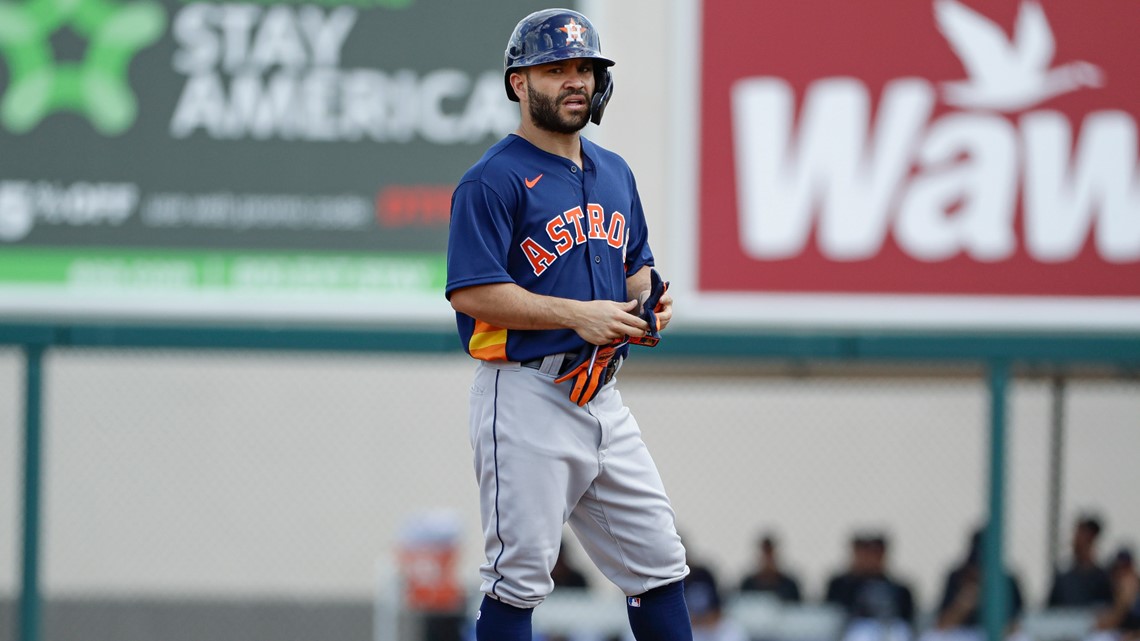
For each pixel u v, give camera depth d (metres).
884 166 28.95
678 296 28.97
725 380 36.25
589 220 12.41
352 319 28.97
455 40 29.20
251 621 44.09
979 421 43.12
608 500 12.87
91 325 29.02
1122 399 42.44
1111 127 28.81
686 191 28.98
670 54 28.91
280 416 45.00
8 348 29.50
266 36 29.27
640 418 43.50
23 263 28.95
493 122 29.14
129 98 29.14
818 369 34.84
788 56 28.95
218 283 29.05
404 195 29.08
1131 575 31.69
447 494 44.88
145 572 44.19
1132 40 28.80
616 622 30.23
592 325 11.97
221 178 29.12
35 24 29.17
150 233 29.06
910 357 28.98
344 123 29.16
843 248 28.94
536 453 12.40
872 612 32.50
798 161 28.97
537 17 12.03
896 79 28.97
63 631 43.47
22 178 29.03
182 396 44.94
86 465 44.53
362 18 29.27
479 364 13.01
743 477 43.34
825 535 43.16
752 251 28.97
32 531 28.91
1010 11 28.92
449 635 32.62
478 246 12.02
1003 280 28.94
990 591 29.23
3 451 45.44
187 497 44.66
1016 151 28.91
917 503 43.16
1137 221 28.78
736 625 31.39
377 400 45.16
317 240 29.05
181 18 29.30
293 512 44.78
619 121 29.11
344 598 44.22
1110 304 28.75
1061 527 38.41
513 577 12.61
